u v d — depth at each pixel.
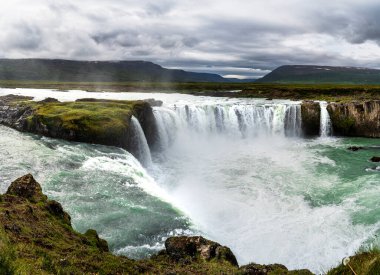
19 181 18.30
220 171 39.59
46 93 99.75
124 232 18.62
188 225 20.92
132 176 27.86
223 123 58.50
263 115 60.94
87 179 25.86
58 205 17.16
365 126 61.19
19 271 9.16
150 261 14.41
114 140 38.53
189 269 13.91
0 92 99.12
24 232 12.63
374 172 37.19
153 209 21.97
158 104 59.56
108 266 11.95
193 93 115.69
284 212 27.41
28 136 41.22
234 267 14.52
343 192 30.98
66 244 12.99
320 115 62.28
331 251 21.33
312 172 38.19
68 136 39.34
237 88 137.62
